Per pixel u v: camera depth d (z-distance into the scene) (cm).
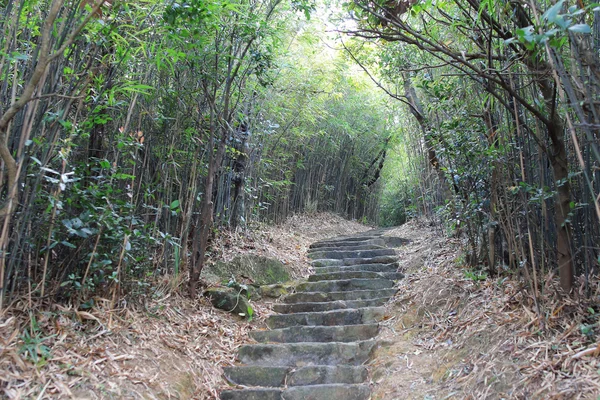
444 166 456
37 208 270
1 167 243
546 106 287
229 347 379
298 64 670
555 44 190
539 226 313
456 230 525
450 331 348
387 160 1262
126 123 324
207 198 413
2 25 255
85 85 264
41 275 284
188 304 402
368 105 1002
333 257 650
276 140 712
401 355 345
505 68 265
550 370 241
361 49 541
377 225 1331
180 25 310
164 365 301
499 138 334
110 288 317
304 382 338
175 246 393
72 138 287
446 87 391
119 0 270
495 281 371
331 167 1080
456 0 288
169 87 400
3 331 242
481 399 255
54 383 231
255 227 649
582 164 219
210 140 403
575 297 278
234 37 398
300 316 438
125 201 343
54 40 255
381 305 458
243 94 471
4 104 255
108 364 267
